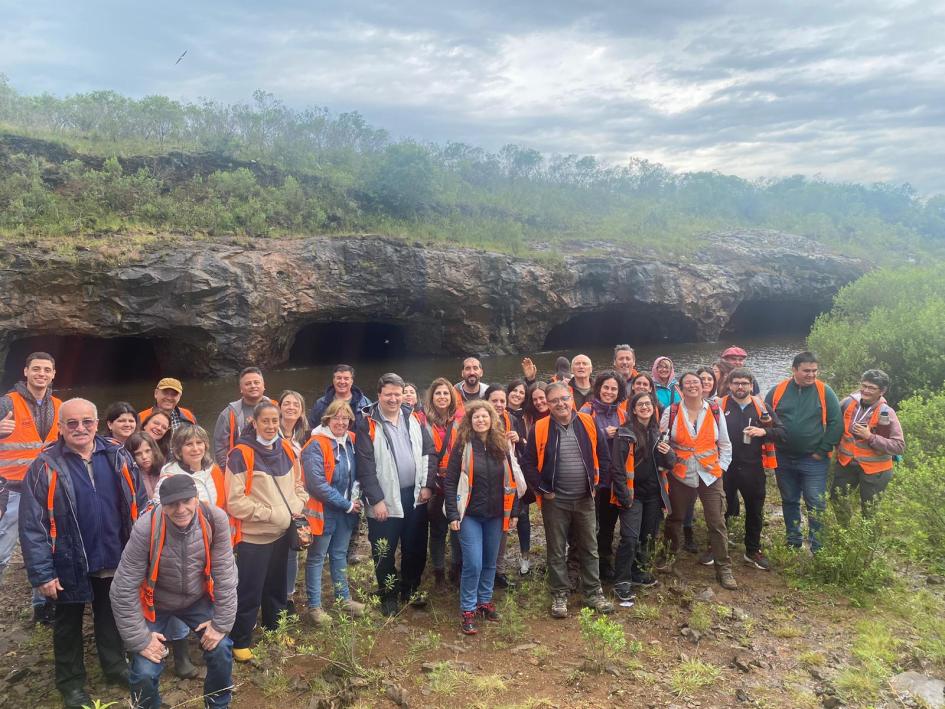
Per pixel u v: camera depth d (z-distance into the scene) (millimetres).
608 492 5566
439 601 5355
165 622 3543
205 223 26531
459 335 32562
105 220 23688
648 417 5414
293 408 5332
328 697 3877
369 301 28547
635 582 5539
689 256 42781
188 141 36031
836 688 3881
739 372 5945
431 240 31594
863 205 79750
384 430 5090
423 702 3836
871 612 5000
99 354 25688
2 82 33281
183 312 22359
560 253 36375
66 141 28234
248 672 4219
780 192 81062
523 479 4992
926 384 11117
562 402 5043
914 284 18547
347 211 33969
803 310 49312
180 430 4062
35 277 19750
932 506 6199
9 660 4461
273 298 24953
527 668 4266
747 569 5891
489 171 62562
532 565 6141
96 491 3863
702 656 4387
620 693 3908
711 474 5531
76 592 3742
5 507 4734
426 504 5211
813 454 6000
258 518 4242
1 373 20203
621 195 67938
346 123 50562
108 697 3938
